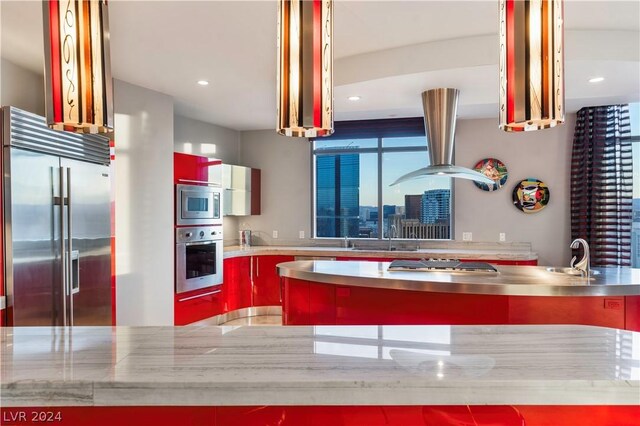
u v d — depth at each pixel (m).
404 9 2.50
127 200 3.64
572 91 3.54
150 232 3.87
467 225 5.09
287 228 5.79
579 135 4.59
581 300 2.43
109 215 3.36
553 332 1.30
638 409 0.95
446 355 1.08
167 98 4.09
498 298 2.49
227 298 4.96
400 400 0.92
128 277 3.63
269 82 3.72
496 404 0.92
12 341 1.22
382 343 1.19
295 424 0.97
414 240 5.29
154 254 3.91
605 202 4.45
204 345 1.18
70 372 0.97
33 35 2.64
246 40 2.85
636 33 2.75
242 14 2.49
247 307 5.24
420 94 3.66
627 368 0.99
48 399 0.92
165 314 4.02
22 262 2.55
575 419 0.96
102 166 3.29
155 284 3.91
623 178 4.43
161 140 4.01
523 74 1.13
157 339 1.24
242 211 5.48
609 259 4.42
